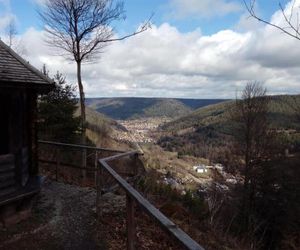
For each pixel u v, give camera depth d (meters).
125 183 4.93
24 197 7.32
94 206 8.41
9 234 6.68
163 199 10.96
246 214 19.52
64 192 9.64
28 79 7.47
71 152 16.33
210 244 8.40
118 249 6.20
